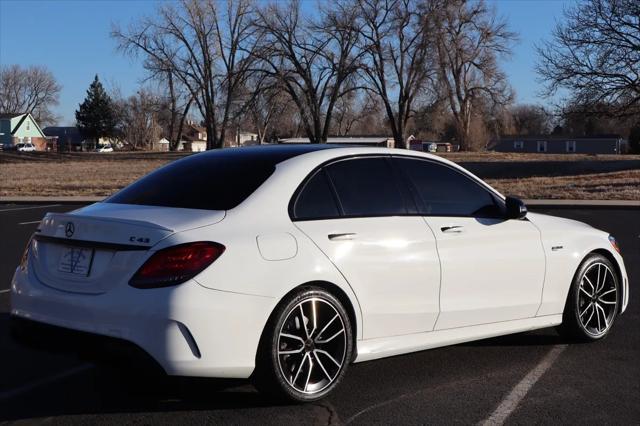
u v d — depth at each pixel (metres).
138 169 48.31
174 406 4.64
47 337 4.42
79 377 5.28
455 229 5.24
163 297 4.02
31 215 19.38
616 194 22.56
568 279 5.90
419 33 57.09
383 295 4.82
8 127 106.56
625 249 11.45
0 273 9.80
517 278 5.55
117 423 4.37
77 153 74.38
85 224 4.41
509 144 98.25
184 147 118.38
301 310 4.46
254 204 4.52
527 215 5.89
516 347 6.02
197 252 4.12
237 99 58.81
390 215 5.00
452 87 64.06
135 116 110.12
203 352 4.09
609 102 33.56
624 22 32.59
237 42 63.12
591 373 5.31
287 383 4.43
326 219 4.71
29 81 121.00
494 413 4.49
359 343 4.77
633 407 4.60
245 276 4.21
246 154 5.20
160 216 4.40
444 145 87.31
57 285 4.44
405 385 5.03
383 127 79.81
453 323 5.22
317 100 58.28
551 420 4.38
